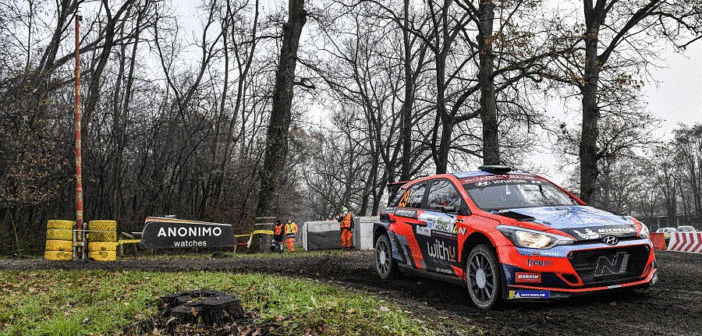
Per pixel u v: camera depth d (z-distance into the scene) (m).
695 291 7.60
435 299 7.69
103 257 16.91
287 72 26.12
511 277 6.40
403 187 9.80
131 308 6.57
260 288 7.72
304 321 5.49
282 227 27.27
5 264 15.60
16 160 22.48
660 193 78.62
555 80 18.09
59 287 9.05
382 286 9.12
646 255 6.59
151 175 33.88
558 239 6.32
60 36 26.77
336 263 13.06
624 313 6.18
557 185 8.25
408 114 35.88
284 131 26.25
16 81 23.25
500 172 8.47
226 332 5.37
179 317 5.60
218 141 34.81
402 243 9.10
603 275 6.38
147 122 33.78
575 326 5.66
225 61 31.23
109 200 31.47
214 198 31.84
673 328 5.46
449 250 7.67
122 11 29.02
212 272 11.36
